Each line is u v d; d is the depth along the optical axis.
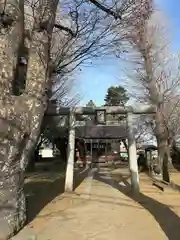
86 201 12.86
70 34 12.79
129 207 11.72
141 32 21.44
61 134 24.59
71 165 16.22
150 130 40.19
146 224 9.19
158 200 13.29
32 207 11.34
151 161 27.55
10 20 7.71
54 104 18.25
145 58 30.83
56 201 12.74
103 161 41.69
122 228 8.76
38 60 8.59
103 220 9.66
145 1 12.74
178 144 39.25
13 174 7.56
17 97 7.78
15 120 7.52
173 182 19.55
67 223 9.19
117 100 52.75
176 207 11.74
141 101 31.53
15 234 7.57
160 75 31.47
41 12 8.88
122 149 54.56
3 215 7.28
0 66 7.48
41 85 8.41
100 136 22.00
